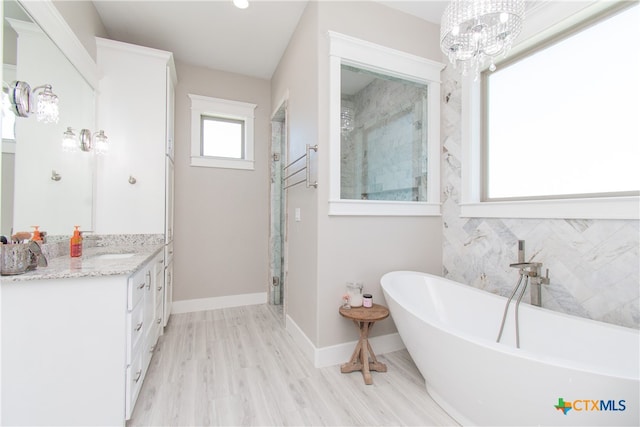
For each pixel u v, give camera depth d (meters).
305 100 2.26
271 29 2.54
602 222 1.45
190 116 3.13
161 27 2.50
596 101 1.55
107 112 2.29
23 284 1.21
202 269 3.16
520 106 1.93
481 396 1.23
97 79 2.24
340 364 2.01
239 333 2.53
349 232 2.10
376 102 2.30
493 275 2.01
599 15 1.52
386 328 2.21
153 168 2.40
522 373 1.07
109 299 1.31
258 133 3.44
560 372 0.99
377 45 2.15
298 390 1.69
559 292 1.62
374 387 1.73
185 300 3.08
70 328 1.26
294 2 2.21
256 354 2.14
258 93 3.45
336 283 2.04
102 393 1.29
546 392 1.04
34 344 1.22
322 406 1.55
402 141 2.42
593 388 0.97
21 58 1.40
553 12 1.62
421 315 1.46
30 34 1.45
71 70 1.87
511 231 1.89
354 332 2.09
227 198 3.28
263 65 3.17
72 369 1.26
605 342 1.31
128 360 1.35
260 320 2.85
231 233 3.29
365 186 2.25
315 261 2.04
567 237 1.59
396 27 2.26
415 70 2.32
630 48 1.42
